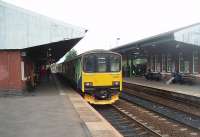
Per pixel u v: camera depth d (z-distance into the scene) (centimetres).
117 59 1841
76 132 882
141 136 1078
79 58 1916
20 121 1040
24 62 1967
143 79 3688
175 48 2803
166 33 2227
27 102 1539
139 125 1227
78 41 2298
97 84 1811
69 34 1889
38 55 2958
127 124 1299
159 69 3397
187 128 1167
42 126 962
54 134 855
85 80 1800
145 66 4112
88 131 897
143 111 1605
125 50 3619
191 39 2180
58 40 1875
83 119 1134
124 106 1816
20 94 1839
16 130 903
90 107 1413
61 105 1434
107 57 1827
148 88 2450
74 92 2127
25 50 1931
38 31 1853
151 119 1370
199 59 2475
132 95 2458
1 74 1830
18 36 1828
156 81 3219
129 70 4519
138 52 3828
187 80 2636
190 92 1923
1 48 1814
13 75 1836
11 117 1115
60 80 4003
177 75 2755
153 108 1730
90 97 1817
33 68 2634
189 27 2172
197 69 2517
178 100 1902
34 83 2622
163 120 1342
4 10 1817
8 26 1819
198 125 1233
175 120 1289
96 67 1811
